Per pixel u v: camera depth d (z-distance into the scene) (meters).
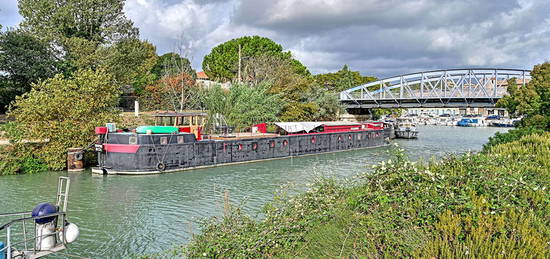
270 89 53.22
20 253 8.22
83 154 29.30
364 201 9.66
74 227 8.98
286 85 56.78
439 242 7.40
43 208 8.55
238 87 45.53
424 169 10.68
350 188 12.72
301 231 9.11
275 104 47.56
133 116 43.97
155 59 63.06
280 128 41.50
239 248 8.31
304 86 61.47
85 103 29.20
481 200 8.89
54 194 21.42
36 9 43.97
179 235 14.88
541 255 6.75
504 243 7.16
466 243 7.36
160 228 15.79
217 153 31.78
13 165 26.75
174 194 21.84
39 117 27.83
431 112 158.38
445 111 154.12
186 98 48.81
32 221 16.48
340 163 34.88
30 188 22.66
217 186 24.00
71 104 29.12
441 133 78.94
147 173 27.50
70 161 27.91
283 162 35.12
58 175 26.70
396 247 7.63
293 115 53.00
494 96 58.41
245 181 25.69
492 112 133.62
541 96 32.75
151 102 52.88
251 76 57.75
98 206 19.23
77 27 45.66
